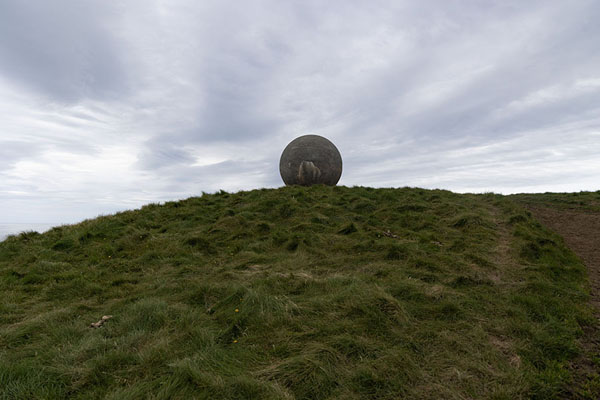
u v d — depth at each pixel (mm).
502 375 3012
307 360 3062
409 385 2898
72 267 7332
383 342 3547
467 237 8047
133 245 8602
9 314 4895
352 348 3357
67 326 4207
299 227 9156
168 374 2979
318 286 5164
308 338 3615
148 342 3662
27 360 3348
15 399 2750
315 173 16891
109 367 3158
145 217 11461
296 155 17219
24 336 4039
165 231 10109
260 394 2697
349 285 4973
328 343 3422
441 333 3719
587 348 3605
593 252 7512
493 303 4586
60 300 5512
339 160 17844
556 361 3291
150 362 3191
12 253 8586
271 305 4367
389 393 2789
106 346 3580
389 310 4109
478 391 2844
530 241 7293
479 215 9562
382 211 10812
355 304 4250
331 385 2861
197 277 6152
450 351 3426
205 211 11750
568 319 4168
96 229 10125
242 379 2836
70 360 3326
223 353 3371
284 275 5641
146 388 2775
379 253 6871
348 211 11008
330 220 9945
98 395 2812
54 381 2961
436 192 14094
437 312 4250
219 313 4359
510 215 9852
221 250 8008
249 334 3807
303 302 4520
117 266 7188
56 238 9797
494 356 3326
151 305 4473
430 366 3184
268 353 3393
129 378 3021
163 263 7266
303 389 2793
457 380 2979
